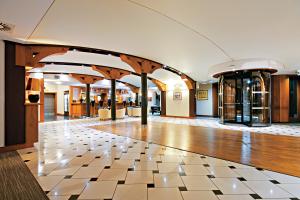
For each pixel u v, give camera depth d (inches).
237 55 286.5
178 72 434.3
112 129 304.2
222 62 332.2
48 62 354.3
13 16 133.8
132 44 242.4
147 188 99.7
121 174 118.2
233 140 218.7
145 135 251.0
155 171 123.3
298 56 278.8
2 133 174.4
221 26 185.8
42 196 91.7
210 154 161.6
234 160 145.9
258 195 92.4
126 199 88.4
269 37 212.8
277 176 115.7
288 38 214.4
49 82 589.9
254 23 177.8
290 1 138.7
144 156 156.2
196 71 412.2
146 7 149.1
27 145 187.8
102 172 121.4
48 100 708.0
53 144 200.4
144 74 332.5
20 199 89.4
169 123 386.6
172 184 104.4
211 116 550.6
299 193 94.5
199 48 258.1
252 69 309.6
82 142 209.6
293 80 417.4
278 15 160.6
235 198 89.6
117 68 426.3
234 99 367.2
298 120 414.0
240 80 353.4
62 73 474.0
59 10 149.1
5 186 102.3
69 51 276.7
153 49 265.6
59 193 94.3
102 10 151.9
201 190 97.5
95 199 88.7
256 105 337.1
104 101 682.2
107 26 183.6
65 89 655.1
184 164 136.9
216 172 122.0
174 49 265.1
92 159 148.2
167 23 178.9
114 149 179.0
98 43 235.9
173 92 550.3
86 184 104.2
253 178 112.7
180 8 150.9
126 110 654.5
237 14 160.1
